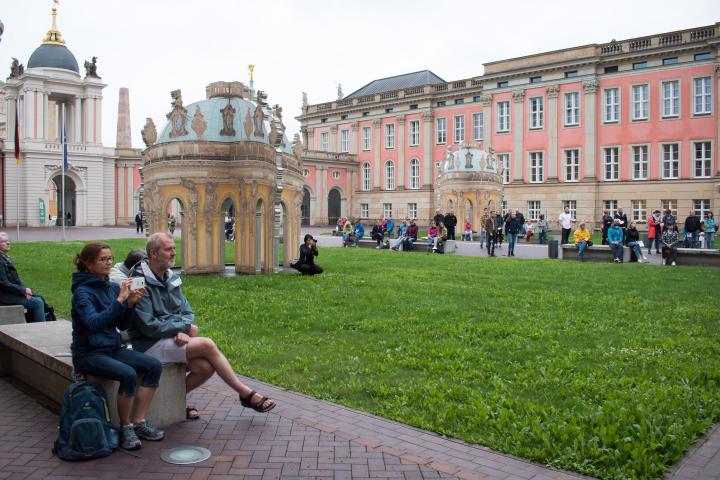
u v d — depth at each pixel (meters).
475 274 23.31
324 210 83.56
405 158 81.12
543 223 46.25
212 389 8.88
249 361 10.44
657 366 9.99
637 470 6.18
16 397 8.55
